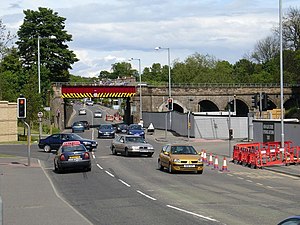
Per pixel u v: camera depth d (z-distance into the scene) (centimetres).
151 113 9544
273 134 4506
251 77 14588
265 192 2173
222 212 1644
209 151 4759
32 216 1581
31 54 9931
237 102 11062
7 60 9194
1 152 4609
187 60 14550
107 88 9456
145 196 2055
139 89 9756
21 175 2858
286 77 11431
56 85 9125
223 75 13775
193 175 2902
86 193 2180
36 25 10000
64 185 2475
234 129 6975
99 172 3064
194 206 1780
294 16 10938
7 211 1684
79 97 9250
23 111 3275
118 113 13975
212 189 2275
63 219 1524
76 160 3030
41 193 2144
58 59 10069
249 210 1681
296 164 3459
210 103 11138
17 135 6250
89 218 1566
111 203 1881
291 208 1722
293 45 11025
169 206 1784
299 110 10075
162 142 6206
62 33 10206
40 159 4016
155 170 3180
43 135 7044
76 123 8188
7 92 7406
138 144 4175
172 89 10256
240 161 3634
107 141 6222
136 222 1486
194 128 6994
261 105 3962
